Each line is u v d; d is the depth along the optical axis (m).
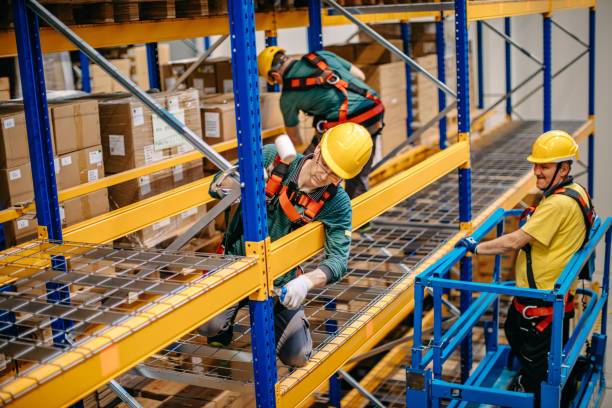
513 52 12.10
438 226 6.80
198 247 5.89
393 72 8.11
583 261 4.96
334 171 3.72
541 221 5.04
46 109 3.79
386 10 6.54
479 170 8.55
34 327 2.86
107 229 4.18
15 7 3.68
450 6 6.21
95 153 4.73
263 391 3.57
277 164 3.89
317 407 6.79
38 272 3.37
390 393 7.07
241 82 3.27
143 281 3.15
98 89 8.20
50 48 4.40
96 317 2.85
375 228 6.97
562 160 5.13
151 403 4.71
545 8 8.24
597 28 11.48
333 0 6.34
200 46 12.45
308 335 4.01
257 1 6.19
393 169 8.27
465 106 6.01
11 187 4.24
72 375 2.49
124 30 4.87
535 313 5.17
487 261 8.98
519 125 11.10
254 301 3.48
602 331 6.05
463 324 5.12
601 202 11.95
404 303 5.12
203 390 4.81
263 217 3.42
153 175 5.27
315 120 5.87
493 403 4.53
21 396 2.32
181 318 2.93
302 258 3.75
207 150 3.41
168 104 5.30
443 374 7.28
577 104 11.88
